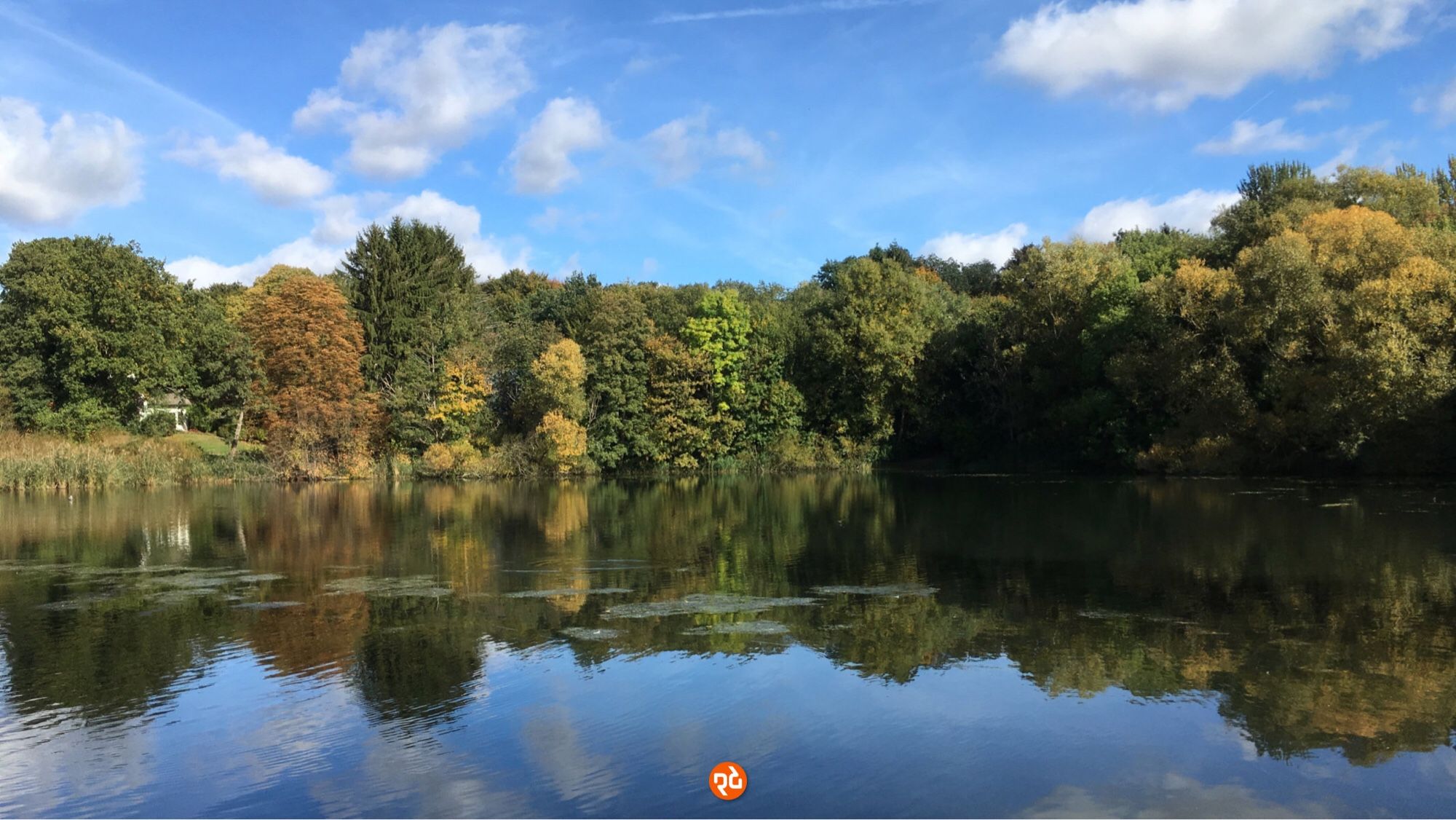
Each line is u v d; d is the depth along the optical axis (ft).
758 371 201.26
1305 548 69.15
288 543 81.15
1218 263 163.94
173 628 47.65
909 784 27.30
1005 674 38.01
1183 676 37.47
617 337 193.67
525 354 197.67
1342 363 120.57
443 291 205.46
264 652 42.65
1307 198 159.53
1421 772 28.02
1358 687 35.78
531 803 26.37
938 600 52.95
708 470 199.21
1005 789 26.99
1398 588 53.98
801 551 73.61
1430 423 119.03
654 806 26.05
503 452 182.19
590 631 46.03
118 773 28.89
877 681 37.14
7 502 124.67
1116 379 152.87
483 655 41.57
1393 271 120.47
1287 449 139.54
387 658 41.29
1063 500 112.68
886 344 187.62
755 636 44.65
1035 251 186.91
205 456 174.60
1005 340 194.08
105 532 89.56
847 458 195.72
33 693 36.96
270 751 30.42
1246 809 25.75
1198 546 71.26
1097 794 26.66
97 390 166.61
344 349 182.09
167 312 174.19
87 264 163.32
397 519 101.91
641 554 72.43
